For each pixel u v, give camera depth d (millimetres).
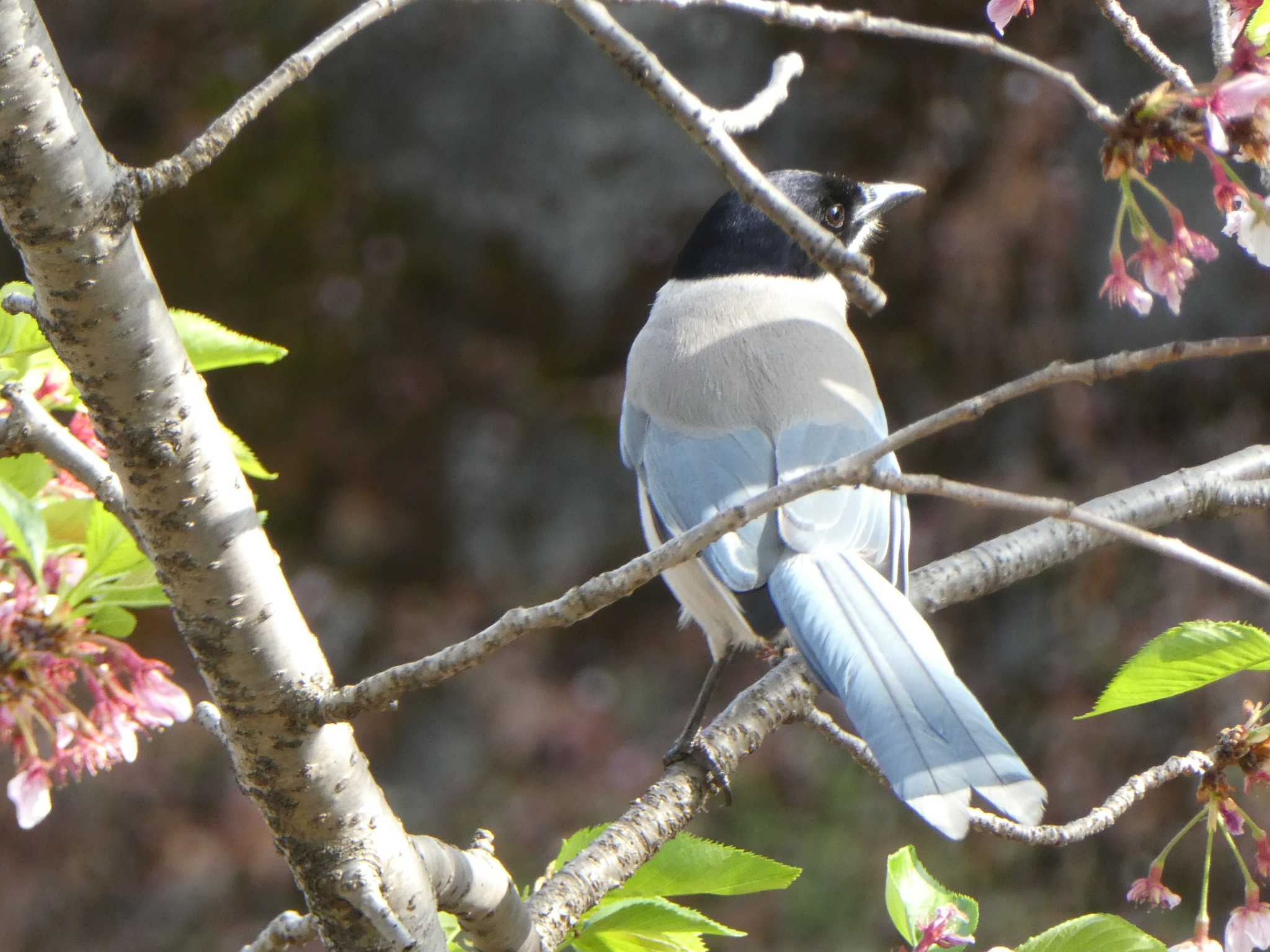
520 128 15414
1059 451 13859
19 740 3576
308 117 15641
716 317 6004
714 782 4254
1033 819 3506
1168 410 13680
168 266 15695
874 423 5727
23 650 3551
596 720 14352
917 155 14469
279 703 3061
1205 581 13016
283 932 3203
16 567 3646
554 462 15484
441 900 3273
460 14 15383
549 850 13461
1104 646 13172
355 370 15812
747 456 5516
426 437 15703
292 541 15477
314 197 15680
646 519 5934
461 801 13930
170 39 15547
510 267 15594
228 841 13789
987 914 12312
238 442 3932
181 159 2873
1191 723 12609
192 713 3668
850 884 12680
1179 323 13352
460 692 14625
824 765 13367
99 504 3588
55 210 2797
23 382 3801
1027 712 13352
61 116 2771
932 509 14094
